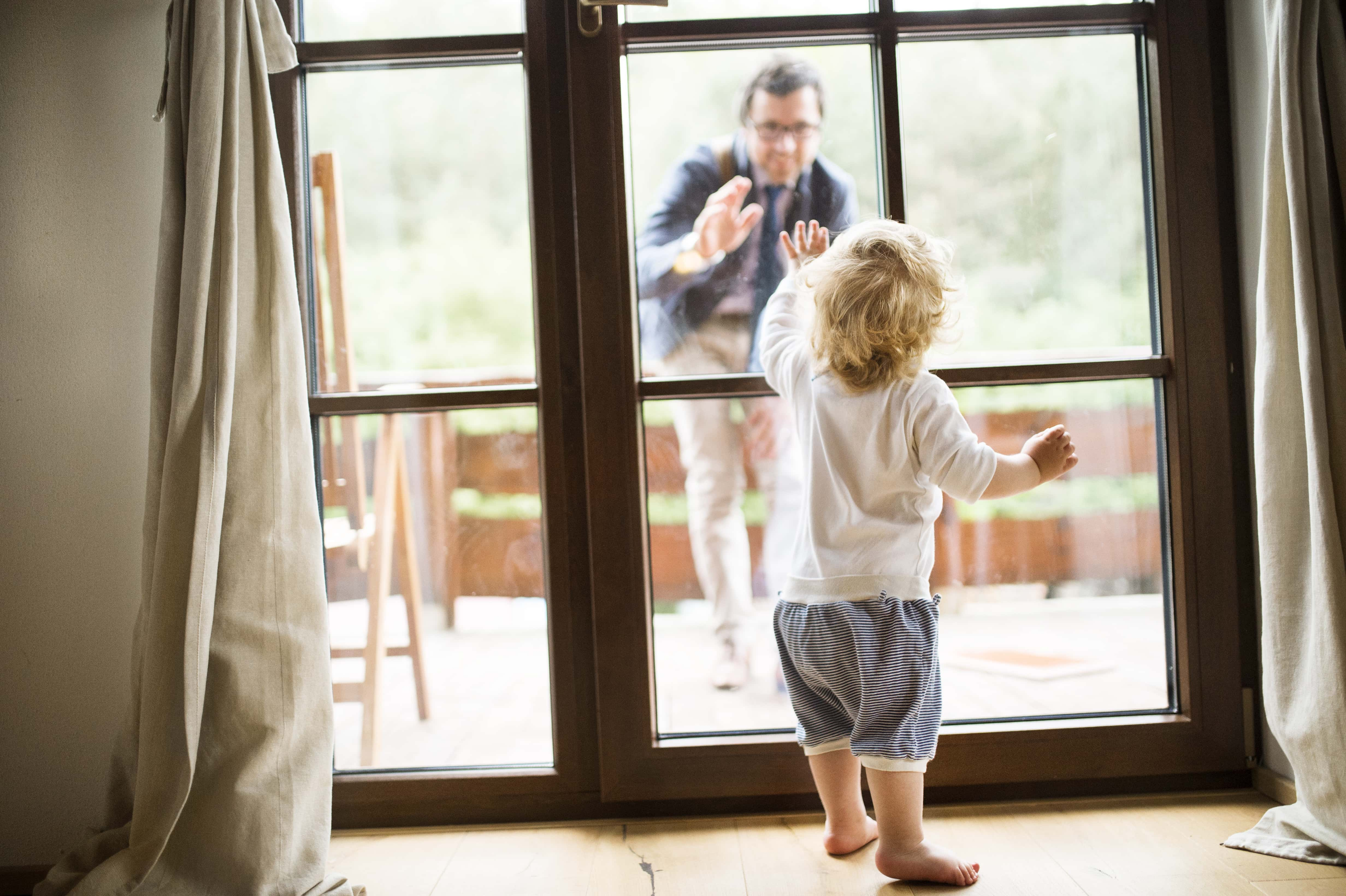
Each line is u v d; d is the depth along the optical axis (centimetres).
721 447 148
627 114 146
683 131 147
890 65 144
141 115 139
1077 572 149
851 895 117
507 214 148
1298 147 121
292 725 120
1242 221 143
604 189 143
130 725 123
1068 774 145
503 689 150
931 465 120
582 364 143
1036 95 147
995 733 144
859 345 121
